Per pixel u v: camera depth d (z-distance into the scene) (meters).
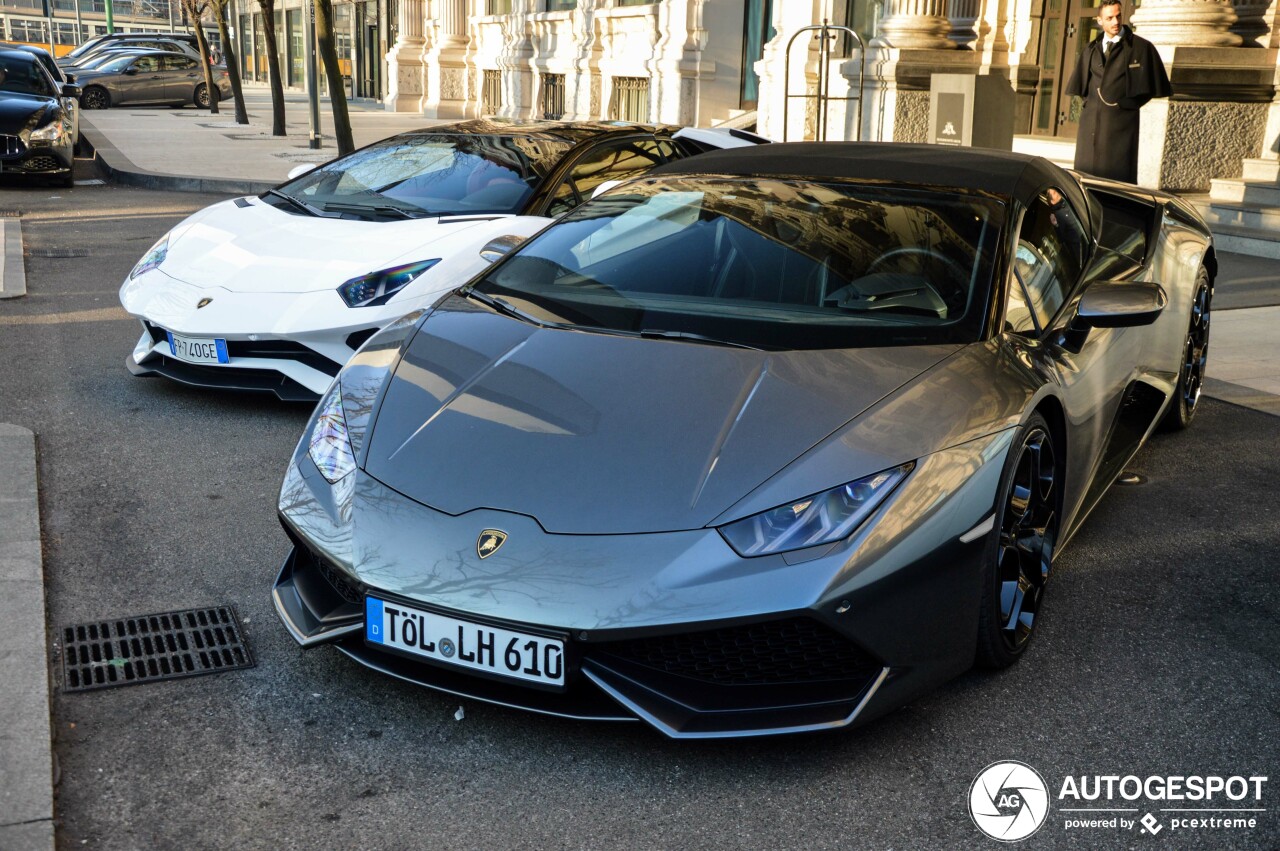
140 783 2.32
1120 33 8.78
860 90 11.12
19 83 13.23
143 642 2.89
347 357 4.50
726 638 2.31
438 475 2.54
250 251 4.98
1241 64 10.27
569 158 5.64
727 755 2.47
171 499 3.85
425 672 2.50
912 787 2.37
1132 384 3.75
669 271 3.25
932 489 2.43
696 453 2.47
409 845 2.16
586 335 2.96
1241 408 5.18
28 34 69.50
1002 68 12.59
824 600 2.25
